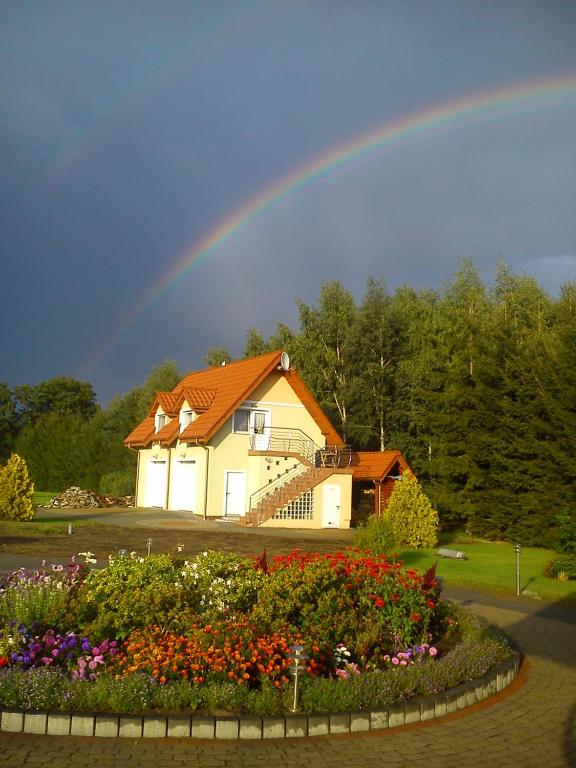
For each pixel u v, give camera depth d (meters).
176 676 6.78
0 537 21.61
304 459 34.81
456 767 5.67
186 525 29.47
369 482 40.72
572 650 10.22
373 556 11.01
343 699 6.55
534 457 28.48
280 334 50.09
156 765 5.36
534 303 46.56
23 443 60.12
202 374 41.81
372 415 45.88
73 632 7.67
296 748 5.89
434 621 10.06
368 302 46.56
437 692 7.15
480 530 30.62
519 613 13.27
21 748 5.59
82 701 6.21
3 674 6.48
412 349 46.62
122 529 26.22
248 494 34.38
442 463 32.19
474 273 47.34
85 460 56.09
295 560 9.83
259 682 6.92
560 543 19.05
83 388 86.44
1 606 7.93
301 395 36.75
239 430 34.84
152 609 7.76
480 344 32.31
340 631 8.12
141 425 43.06
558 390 27.56
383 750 5.95
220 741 5.95
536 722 6.86
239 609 8.66
